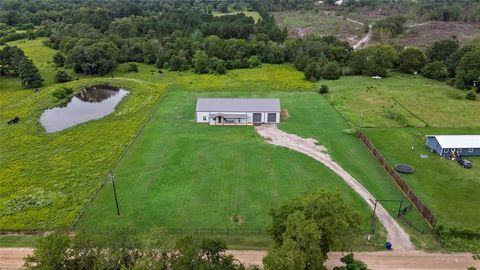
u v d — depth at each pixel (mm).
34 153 65750
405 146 68312
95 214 48844
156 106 88500
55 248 33000
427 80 113250
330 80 112562
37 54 141125
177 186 55062
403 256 41875
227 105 79500
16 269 39812
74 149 67000
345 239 33625
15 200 51781
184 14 181750
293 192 53750
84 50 118312
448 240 43812
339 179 57188
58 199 52062
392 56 118625
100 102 95875
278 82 108562
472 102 92562
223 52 127812
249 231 45844
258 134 72812
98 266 32594
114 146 67688
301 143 69062
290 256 30719
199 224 46969
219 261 34250
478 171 60031
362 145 68750
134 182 56062
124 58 132875
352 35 180375
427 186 55688
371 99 94250
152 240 34688
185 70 123938
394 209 50281
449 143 64750
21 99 95188
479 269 39875
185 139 70312
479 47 109875
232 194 53156
